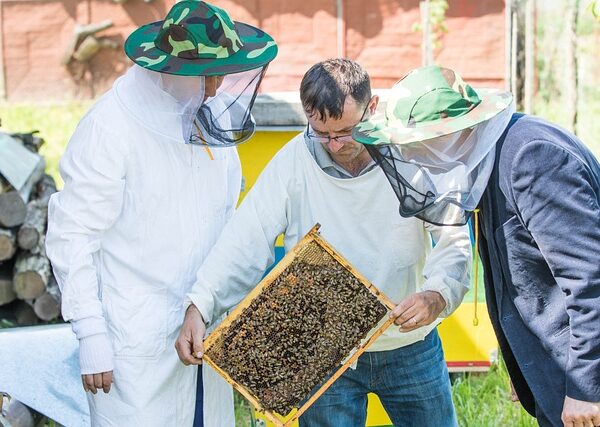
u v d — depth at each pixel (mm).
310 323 2727
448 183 2557
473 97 2596
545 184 2469
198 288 2936
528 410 2877
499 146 2582
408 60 11203
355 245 2920
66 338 3975
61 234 2936
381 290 2943
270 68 11336
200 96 2812
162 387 3051
